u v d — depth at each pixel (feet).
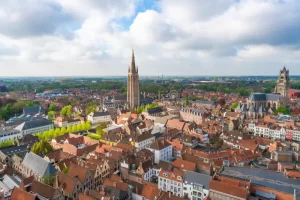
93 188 370.32
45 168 373.81
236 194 289.53
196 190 338.13
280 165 391.04
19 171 440.45
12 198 285.84
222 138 607.37
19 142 571.69
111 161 421.18
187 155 433.07
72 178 328.49
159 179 375.45
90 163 393.91
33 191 310.04
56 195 298.76
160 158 467.11
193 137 566.36
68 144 505.25
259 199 295.89
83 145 547.90
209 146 548.72
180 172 360.89
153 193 318.04
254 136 651.25
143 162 399.44
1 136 643.45
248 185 304.09
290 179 327.26
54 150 508.53
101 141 573.74
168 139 556.92
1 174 396.37
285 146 501.97
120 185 330.95
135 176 390.21
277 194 293.43
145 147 523.29
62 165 402.93
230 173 349.20
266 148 531.50
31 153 426.92
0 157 483.51
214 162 412.57
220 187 303.27
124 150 477.36
